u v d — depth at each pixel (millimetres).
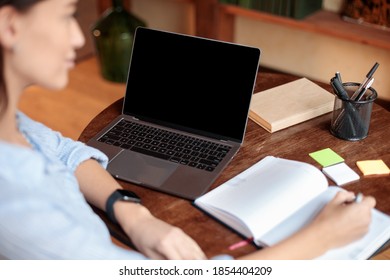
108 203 1100
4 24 825
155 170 1234
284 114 1401
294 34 2871
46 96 3045
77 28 946
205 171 1224
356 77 2781
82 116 2865
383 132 1364
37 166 829
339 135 1338
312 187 1119
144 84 1418
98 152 1221
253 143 1334
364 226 993
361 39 2371
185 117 1376
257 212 1058
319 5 2650
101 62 3145
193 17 3271
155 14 3432
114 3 3018
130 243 1063
